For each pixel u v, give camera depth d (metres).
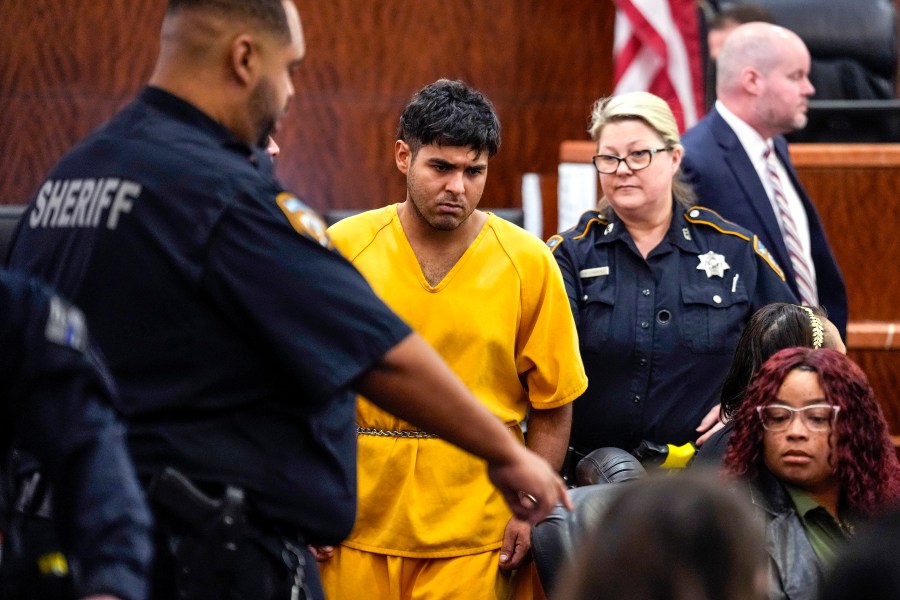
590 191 13.98
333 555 9.25
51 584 5.38
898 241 14.19
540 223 16.97
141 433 6.09
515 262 9.15
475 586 9.07
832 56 17.12
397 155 9.16
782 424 8.12
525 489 6.35
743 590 3.83
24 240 6.42
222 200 6.06
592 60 19.09
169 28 6.39
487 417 6.26
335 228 9.32
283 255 6.05
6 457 5.30
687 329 10.45
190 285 6.03
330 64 18.25
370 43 18.31
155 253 6.05
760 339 9.29
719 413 10.10
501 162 19.02
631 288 10.53
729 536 3.87
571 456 10.53
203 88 6.33
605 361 10.43
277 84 6.43
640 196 10.48
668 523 3.89
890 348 14.12
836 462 8.08
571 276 10.63
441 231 9.03
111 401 5.18
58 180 6.40
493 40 18.75
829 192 14.18
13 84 17.80
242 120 6.41
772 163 12.62
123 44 17.80
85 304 6.08
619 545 3.90
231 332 6.12
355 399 6.78
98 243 6.09
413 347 6.13
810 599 7.80
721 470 8.30
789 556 7.90
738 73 12.38
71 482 4.93
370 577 9.11
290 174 18.25
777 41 12.30
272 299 6.02
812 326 9.35
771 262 10.90
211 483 6.14
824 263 12.79
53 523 5.42
